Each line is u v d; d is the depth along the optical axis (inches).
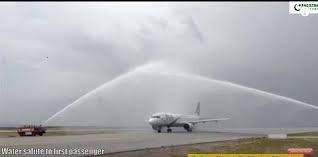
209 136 3430.1
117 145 2154.3
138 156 1686.8
